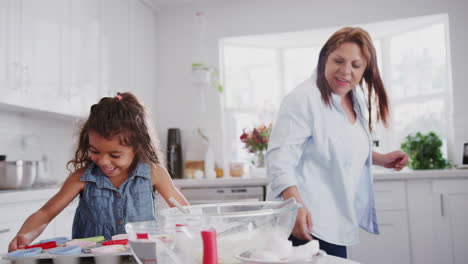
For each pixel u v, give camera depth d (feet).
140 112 3.49
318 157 4.53
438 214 9.57
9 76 7.02
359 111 4.87
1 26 6.88
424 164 10.84
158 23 12.90
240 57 13.21
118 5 10.69
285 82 13.37
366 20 11.61
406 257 9.55
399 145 12.32
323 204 4.48
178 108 12.53
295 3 12.09
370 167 4.94
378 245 9.61
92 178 3.69
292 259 2.01
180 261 1.96
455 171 9.48
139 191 3.76
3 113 8.31
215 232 1.96
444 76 11.56
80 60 9.03
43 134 9.36
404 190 9.70
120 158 3.29
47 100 7.95
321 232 4.38
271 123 11.43
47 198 7.41
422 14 11.23
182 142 12.37
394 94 12.46
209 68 12.04
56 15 8.27
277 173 4.15
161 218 2.02
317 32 12.17
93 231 3.73
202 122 12.34
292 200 2.34
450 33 11.03
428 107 11.82
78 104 8.94
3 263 2.35
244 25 12.35
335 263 2.39
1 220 6.34
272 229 2.12
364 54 4.59
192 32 12.64
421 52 11.99
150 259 1.99
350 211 4.51
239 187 10.28
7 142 8.39
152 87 12.49
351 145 4.59
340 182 4.50
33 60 7.59
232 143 12.87
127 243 2.66
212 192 10.33
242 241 2.06
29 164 7.45
